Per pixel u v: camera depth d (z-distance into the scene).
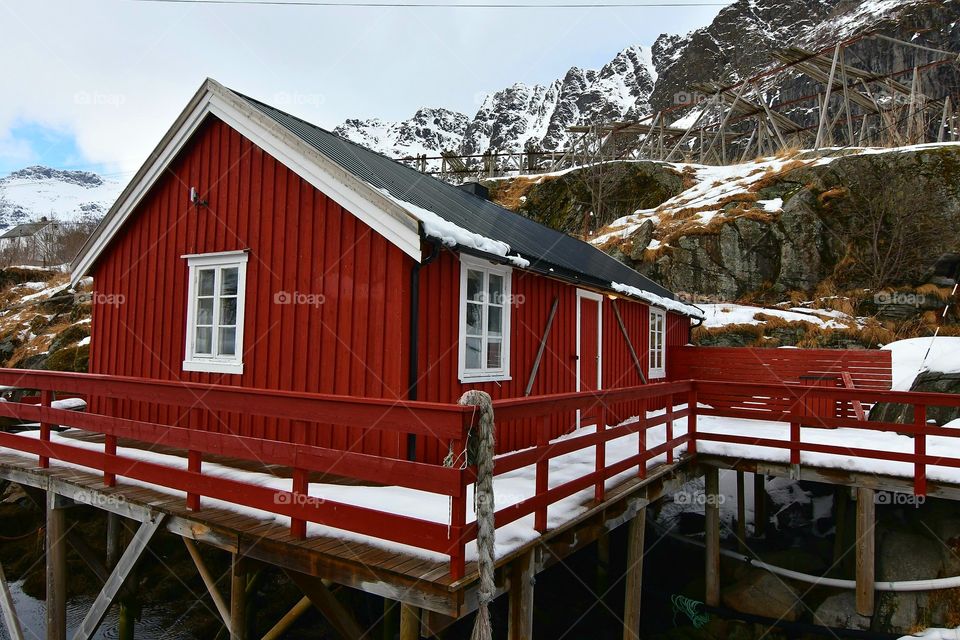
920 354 11.93
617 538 10.02
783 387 7.36
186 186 7.65
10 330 20.42
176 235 7.70
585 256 11.96
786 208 18.77
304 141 6.19
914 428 6.62
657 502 10.45
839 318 16.12
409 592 3.41
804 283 17.88
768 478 10.78
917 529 7.56
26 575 9.79
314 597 4.39
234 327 7.05
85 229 45.41
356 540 3.88
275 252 6.66
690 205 21.59
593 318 9.79
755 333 16.00
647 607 8.23
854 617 7.08
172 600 8.55
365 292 5.86
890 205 17.97
